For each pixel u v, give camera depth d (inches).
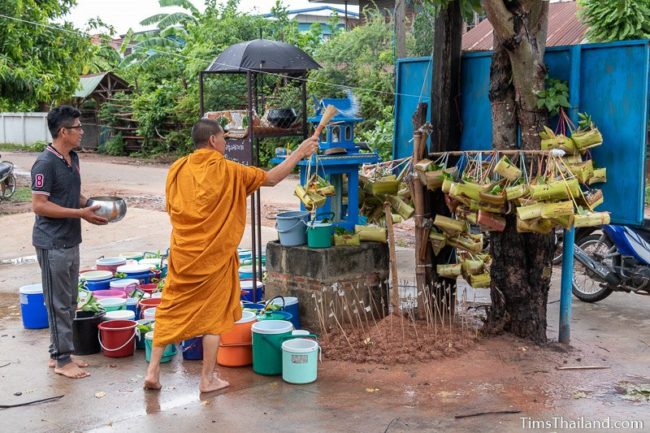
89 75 1133.7
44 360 203.3
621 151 194.4
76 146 189.2
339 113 221.3
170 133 954.7
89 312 213.3
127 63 1088.2
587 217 176.2
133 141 1028.5
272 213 472.1
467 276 220.1
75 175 189.2
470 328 214.1
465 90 226.2
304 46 828.0
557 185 174.7
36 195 180.9
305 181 227.8
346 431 152.2
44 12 581.9
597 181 193.9
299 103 400.2
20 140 1213.1
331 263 215.3
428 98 244.5
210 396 173.9
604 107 196.4
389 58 674.2
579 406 163.8
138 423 158.2
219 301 174.2
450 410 162.1
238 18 864.9
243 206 176.7
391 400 168.4
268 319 204.1
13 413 165.8
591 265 256.2
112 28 666.8
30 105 601.6
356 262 221.6
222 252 171.8
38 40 589.6
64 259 185.6
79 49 623.2
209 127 173.8
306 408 164.9
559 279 293.3
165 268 274.8
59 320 188.4
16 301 277.3
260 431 152.9
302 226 224.7
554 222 179.0
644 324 235.6
